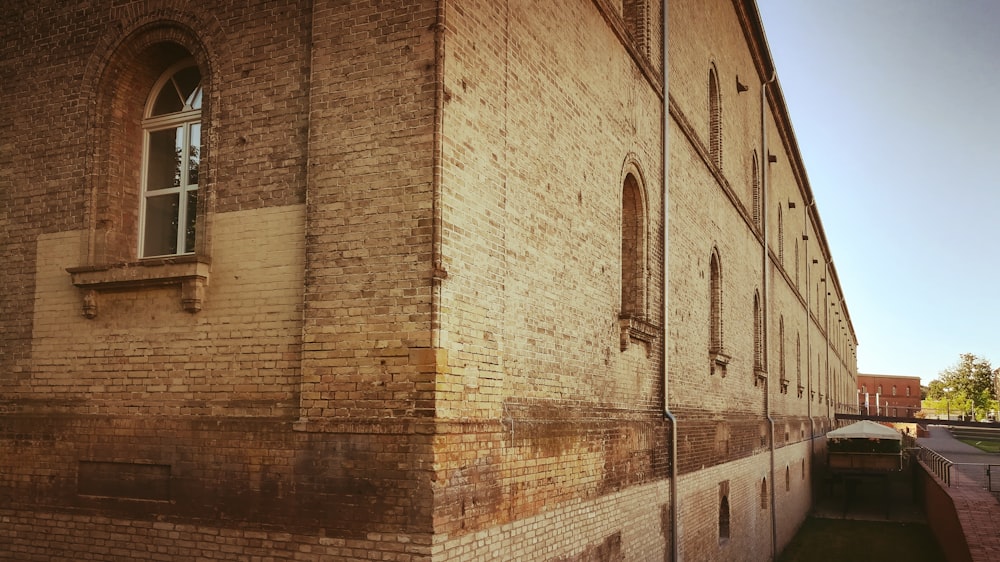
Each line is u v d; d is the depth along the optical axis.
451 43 7.01
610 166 11.27
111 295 8.05
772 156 27.05
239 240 7.50
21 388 8.36
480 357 7.34
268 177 7.46
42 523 8.06
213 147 7.71
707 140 17.39
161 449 7.59
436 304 6.62
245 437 7.22
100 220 8.30
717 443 16.58
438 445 6.56
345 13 7.19
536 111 8.90
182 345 7.64
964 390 123.06
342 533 6.73
